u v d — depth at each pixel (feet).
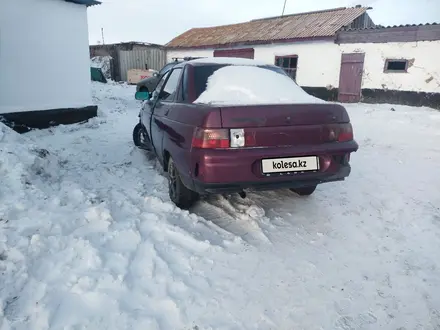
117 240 8.01
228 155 8.02
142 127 16.12
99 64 76.18
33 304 6.01
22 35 20.51
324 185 12.93
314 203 11.23
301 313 6.38
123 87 56.59
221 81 10.14
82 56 24.86
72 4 23.50
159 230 8.66
